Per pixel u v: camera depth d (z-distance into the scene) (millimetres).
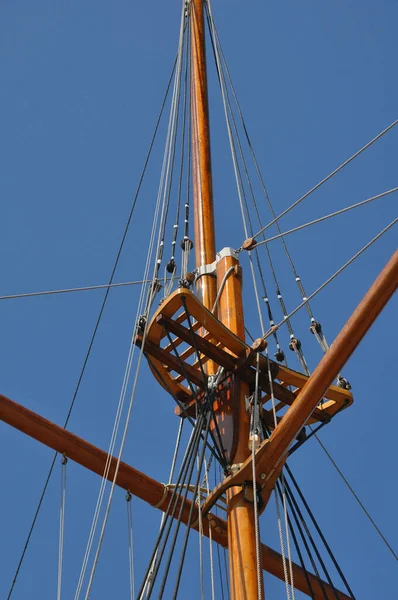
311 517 15797
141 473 16797
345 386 16547
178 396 16422
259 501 14734
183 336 15523
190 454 15312
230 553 14359
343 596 17453
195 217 19891
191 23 23828
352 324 13383
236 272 17609
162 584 13836
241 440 15336
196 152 21188
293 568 17141
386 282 12992
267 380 15805
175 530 14539
